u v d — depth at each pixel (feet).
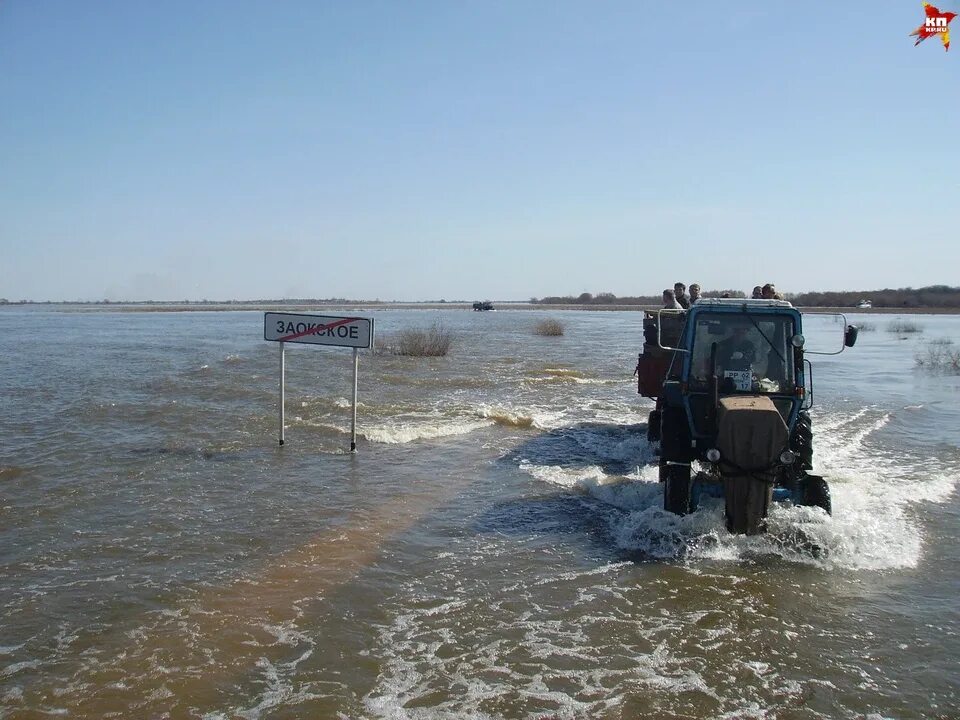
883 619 17.62
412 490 28.71
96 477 29.66
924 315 274.57
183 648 15.79
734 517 21.84
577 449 36.94
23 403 47.80
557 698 14.07
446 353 92.53
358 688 14.34
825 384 67.77
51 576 19.63
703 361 24.66
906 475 32.24
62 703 13.70
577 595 18.81
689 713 13.62
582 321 240.12
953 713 13.71
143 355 89.04
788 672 15.15
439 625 17.04
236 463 32.71
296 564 20.63
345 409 47.85
